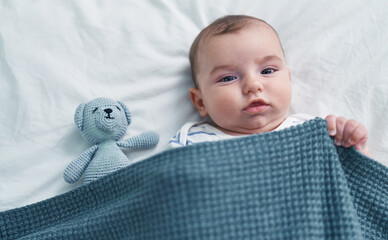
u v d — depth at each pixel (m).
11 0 0.97
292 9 1.00
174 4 1.01
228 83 0.84
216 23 0.90
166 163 0.66
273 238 0.63
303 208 0.65
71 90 0.92
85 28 0.97
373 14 0.98
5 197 0.84
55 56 0.94
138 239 0.68
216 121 0.89
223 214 0.62
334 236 0.64
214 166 0.64
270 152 0.67
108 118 0.83
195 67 0.92
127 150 0.91
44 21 0.96
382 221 0.73
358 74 0.95
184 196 0.62
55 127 0.90
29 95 0.90
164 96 0.96
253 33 0.84
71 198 0.80
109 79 0.94
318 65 0.97
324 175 0.67
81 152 0.90
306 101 0.96
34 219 0.79
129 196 0.71
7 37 0.94
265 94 0.82
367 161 0.74
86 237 0.74
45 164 0.88
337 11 0.99
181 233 0.61
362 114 0.93
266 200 0.65
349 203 0.66
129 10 1.00
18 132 0.88
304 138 0.68
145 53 0.97
